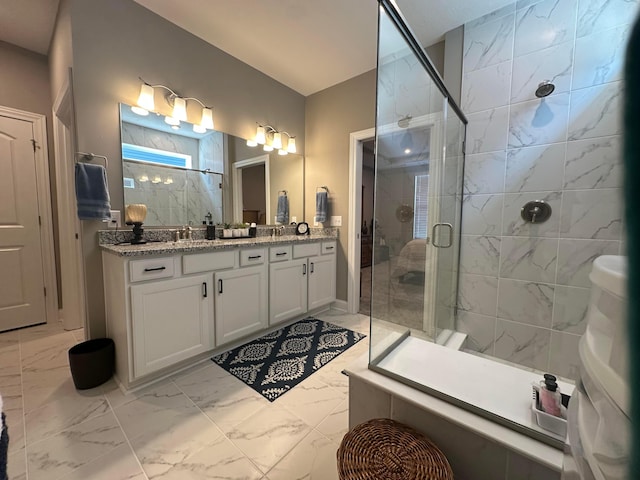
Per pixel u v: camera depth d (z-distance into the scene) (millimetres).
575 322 1650
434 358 1260
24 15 2045
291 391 1591
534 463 750
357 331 2451
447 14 1875
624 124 328
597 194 1553
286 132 3121
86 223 1747
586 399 502
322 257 2859
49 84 2496
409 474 760
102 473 1067
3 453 577
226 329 1974
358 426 948
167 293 1642
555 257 1699
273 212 3021
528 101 1746
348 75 2879
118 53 1880
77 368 1543
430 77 1732
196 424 1326
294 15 2045
